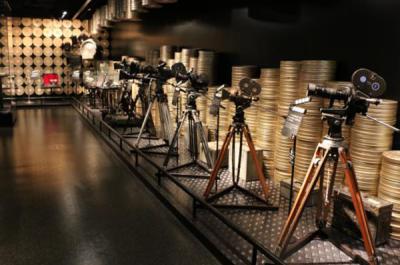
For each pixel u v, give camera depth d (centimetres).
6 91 933
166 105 527
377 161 297
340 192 287
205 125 498
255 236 282
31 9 1065
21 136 688
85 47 1023
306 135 342
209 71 534
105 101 815
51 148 599
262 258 254
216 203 339
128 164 493
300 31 401
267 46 452
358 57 340
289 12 413
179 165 442
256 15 464
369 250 233
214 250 276
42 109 1039
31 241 299
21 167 497
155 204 374
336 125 239
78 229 320
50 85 1122
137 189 417
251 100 333
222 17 537
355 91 232
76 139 666
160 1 532
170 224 330
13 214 349
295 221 239
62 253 282
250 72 445
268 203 332
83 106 917
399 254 258
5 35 976
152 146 526
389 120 292
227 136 340
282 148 376
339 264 247
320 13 375
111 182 440
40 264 267
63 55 1182
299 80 356
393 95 314
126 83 679
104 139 630
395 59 309
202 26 594
